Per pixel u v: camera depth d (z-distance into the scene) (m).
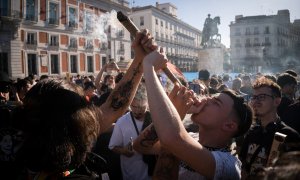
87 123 1.07
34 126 1.01
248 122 1.60
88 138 1.08
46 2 29.53
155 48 1.37
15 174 1.13
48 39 29.80
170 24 58.16
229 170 1.31
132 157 2.76
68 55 31.91
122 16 1.37
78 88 1.17
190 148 1.16
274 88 2.55
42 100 1.04
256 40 62.50
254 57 61.88
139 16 50.59
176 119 1.13
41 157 0.99
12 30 25.80
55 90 1.07
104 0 35.53
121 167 2.87
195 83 6.12
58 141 0.99
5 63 25.59
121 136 2.90
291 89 4.30
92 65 34.84
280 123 2.49
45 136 0.99
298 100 3.84
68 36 31.86
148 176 2.71
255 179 0.81
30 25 28.03
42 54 29.17
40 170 1.02
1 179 1.53
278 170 0.72
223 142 1.56
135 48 1.45
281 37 64.12
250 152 2.48
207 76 7.15
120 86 1.70
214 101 1.55
